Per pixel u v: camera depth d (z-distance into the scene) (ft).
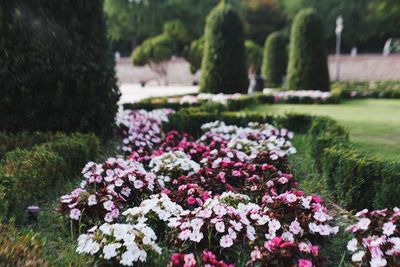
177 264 6.74
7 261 5.81
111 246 7.04
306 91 39.68
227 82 34.58
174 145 15.98
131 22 102.17
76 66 14.85
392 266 6.89
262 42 116.37
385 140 19.52
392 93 45.27
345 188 11.10
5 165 10.51
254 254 7.22
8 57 13.48
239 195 9.55
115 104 16.63
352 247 7.61
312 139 17.19
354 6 100.78
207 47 35.12
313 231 8.02
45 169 10.56
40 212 9.35
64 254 7.40
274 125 20.90
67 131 14.84
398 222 7.91
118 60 108.88
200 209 8.38
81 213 8.71
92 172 10.62
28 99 13.97
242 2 110.22
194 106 26.96
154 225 8.61
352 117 27.89
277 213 8.59
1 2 13.21
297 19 42.29
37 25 13.92
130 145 15.34
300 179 13.41
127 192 9.93
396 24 98.63
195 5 101.86
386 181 9.98
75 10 14.92
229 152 13.35
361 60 87.92
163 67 94.27
